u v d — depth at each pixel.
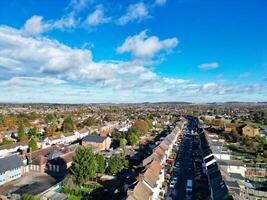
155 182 71.94
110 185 82.38
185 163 111.56
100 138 144.00
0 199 73.38
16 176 92.75
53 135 165.00
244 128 176.12
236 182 71.19
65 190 76.75
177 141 162.12
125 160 105.62
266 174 100.69
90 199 72.00
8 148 127.44
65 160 102.56
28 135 162.62
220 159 102.00
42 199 70.12
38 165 99.88
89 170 80.69
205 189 79.62
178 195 76.06
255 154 132.12
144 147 142.38
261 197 76.88
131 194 57.94
